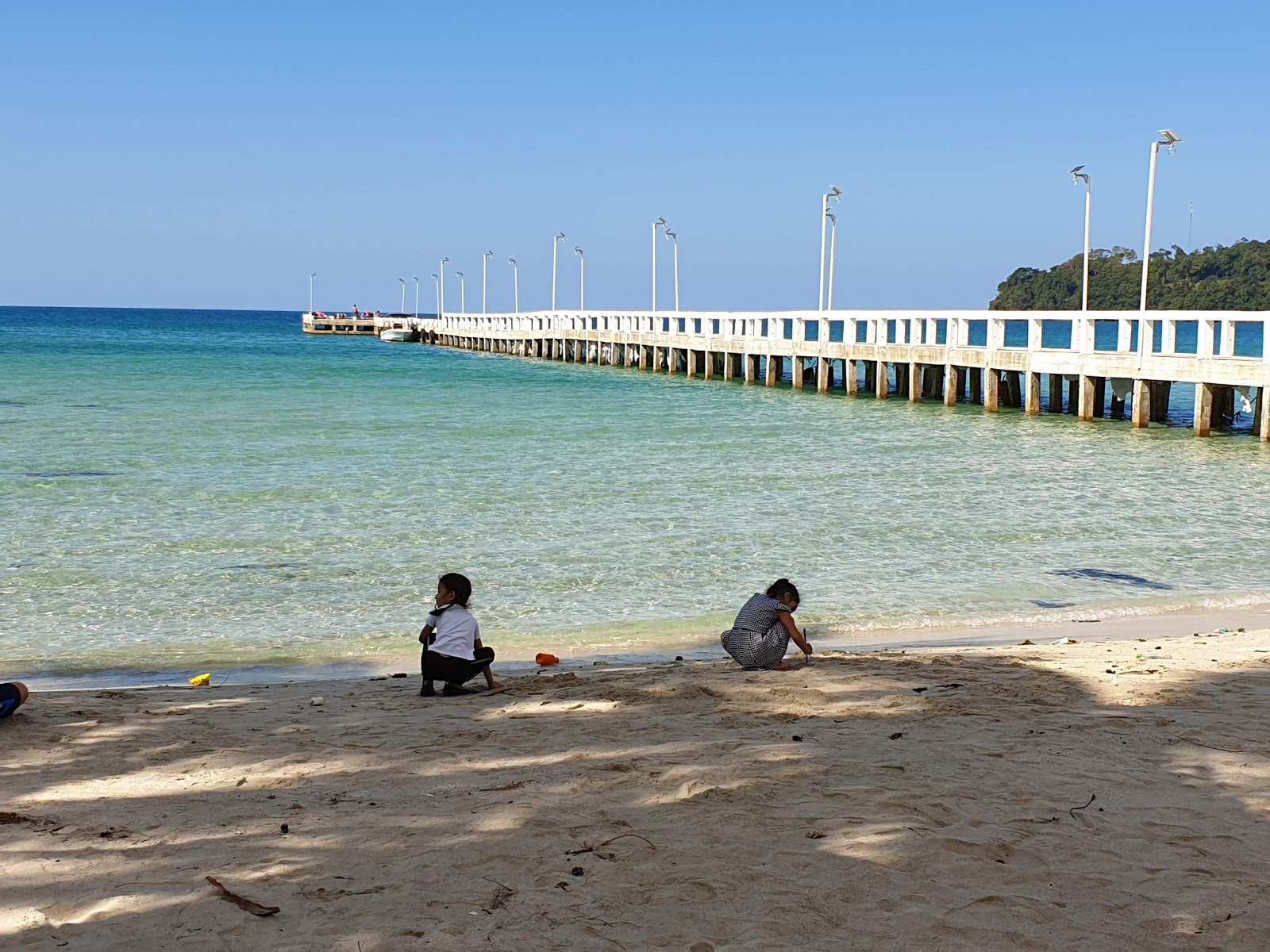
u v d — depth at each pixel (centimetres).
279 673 991
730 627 1140
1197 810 552
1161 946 419
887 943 421
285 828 547
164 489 1897
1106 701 767
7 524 1606
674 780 603
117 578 1320
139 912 455
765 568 1395
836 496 1892
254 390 4228
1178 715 729
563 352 6831
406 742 705
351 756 675
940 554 1478
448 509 1756
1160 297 13038
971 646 1054
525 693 841
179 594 1258
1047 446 2586
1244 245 13238
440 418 3178
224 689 884
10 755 685
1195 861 492
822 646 1066
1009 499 1872
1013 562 1432
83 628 1131
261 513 1708
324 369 5778
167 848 525
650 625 1145
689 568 1391
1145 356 2900
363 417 3170
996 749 651
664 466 2220
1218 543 1550
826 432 2878
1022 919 439
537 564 1406
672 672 893
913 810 550
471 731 728
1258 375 2584
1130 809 553
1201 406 2742
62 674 984
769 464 2261
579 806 570
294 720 768
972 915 442
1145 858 496
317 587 1292
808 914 443
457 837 532
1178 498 1888
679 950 416
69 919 451
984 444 2616
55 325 13912
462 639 845
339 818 562
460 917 446
